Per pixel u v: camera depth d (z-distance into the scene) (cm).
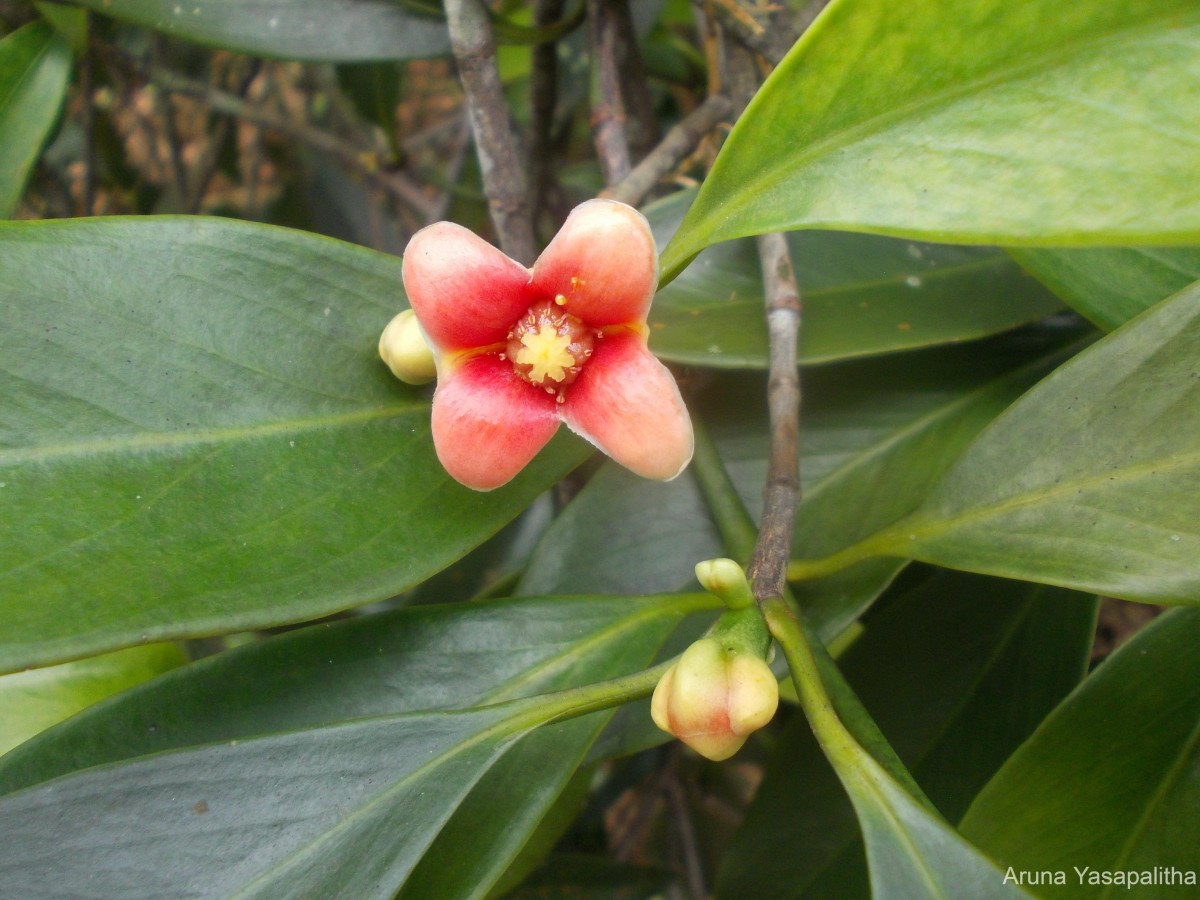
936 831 9
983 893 8
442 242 10
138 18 14
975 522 11
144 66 21
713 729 9
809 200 9
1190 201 8
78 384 10
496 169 13
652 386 9
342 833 9
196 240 11
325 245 11
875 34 9
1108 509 10
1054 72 9
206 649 16
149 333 11
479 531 11
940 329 13
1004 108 9
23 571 10
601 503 13
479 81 13
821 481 14
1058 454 11
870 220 9
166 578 10
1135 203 8
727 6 14
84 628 10
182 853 9
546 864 19
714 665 9
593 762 12
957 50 9
